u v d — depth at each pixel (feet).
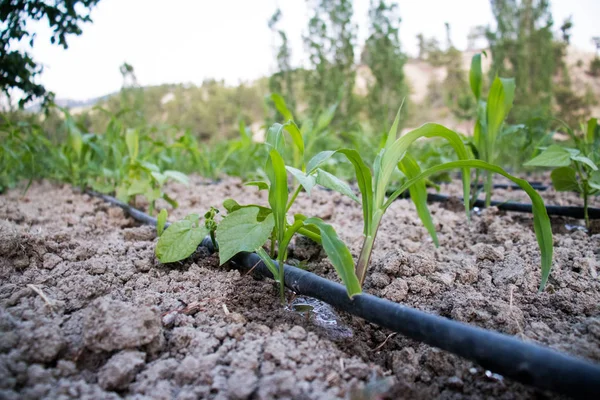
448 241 1.46
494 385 0.75
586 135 1.75
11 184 2.47
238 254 1.15
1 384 0.66
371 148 3.18
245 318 0.93
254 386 0.68
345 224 1.75
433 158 2.52
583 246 1.30
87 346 0.76
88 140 2.40
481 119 1.72
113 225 1.73
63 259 1.19
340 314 0.99
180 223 1.14
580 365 0.62
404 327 0.79
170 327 0.88
